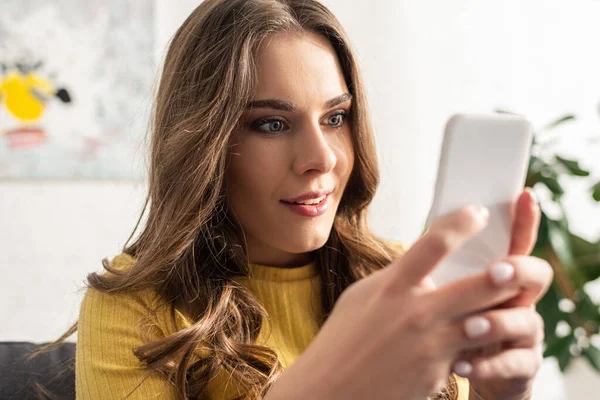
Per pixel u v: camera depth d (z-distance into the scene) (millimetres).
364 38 2334
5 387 1047
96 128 2150
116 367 873
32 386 1050
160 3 2186
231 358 892
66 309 2135
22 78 2105
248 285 1000
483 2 2348
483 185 486
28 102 2109
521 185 488
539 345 480
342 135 929
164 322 935
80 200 2154
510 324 433
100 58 2148
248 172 881
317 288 1043
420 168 2367
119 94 2158
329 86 865
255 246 991
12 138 2104
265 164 868
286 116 860
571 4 2266
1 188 2107
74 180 2150
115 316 918
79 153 2143
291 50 855
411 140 2361
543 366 2293
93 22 2145
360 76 938
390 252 1152
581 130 2230
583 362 1909
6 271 2105
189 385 894
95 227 2162
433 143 2373
